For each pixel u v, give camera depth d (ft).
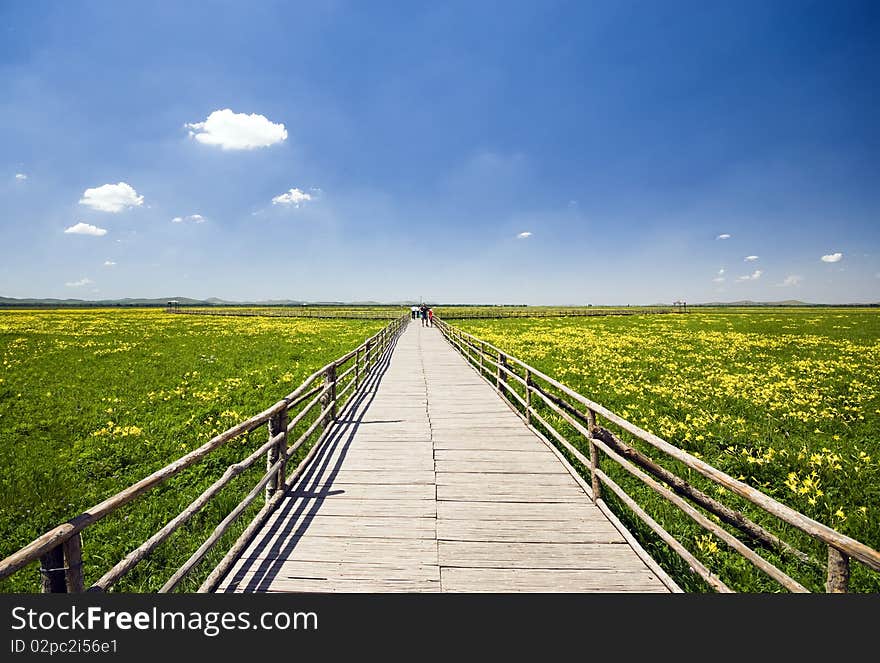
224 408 32.81
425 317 155.22
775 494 17.94
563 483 17.84
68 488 19.11
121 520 16.20
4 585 12.59
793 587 7.22
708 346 73.41
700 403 32.78
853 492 17.26
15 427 27.73
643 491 17.58
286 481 17.15
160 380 44.16
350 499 16.29
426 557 12.46
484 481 17.98
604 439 14.78
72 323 141.59
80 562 7.02
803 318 158.20
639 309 302.04
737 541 8.91
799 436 24.76
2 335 94.32
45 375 46.55
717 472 9.00
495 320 178.81
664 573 11.29
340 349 71.36
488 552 12.73
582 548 12.98
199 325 136.05
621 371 47.80
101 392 38.27
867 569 12.59
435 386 39.86
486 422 27.25
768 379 42.91
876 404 31.73
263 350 70.13
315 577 11.51
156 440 25.39
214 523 15.70
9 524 16.29
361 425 26.58
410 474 18.71
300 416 18.88
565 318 190.19
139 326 129.80
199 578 12.41
